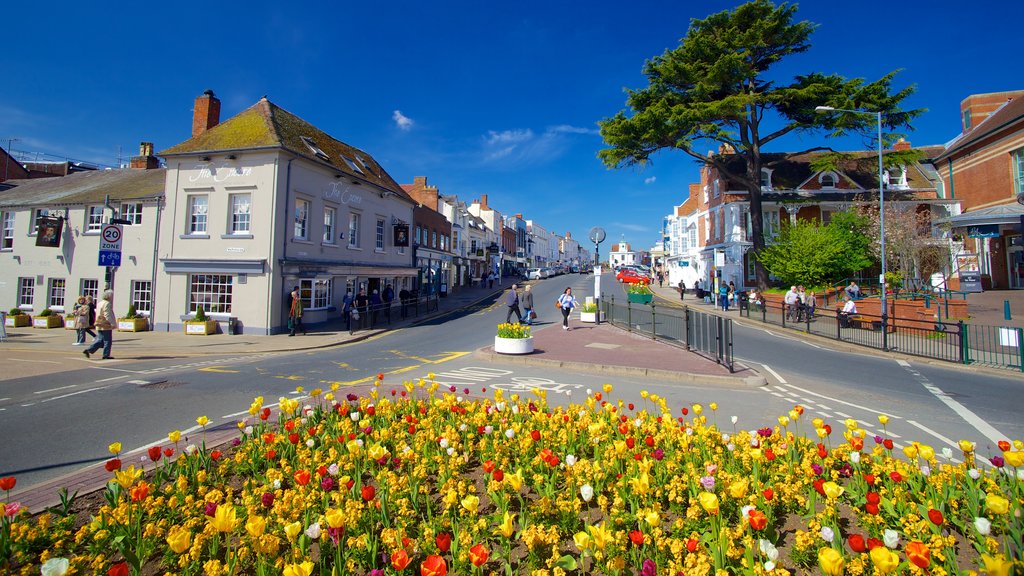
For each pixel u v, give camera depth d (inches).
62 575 82.9
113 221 742.5
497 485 131.9
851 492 138.7
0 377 383.6
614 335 645.3
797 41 985.5
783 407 297.9
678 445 172.4
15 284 865.5
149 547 113.5
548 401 305.1
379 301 888.3
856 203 1026.7
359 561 109.7
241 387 346.3
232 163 726.5
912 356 518.6
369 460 162.1
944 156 1296.8
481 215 2532.0
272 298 695.7
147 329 739.4
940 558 104.7
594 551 104.7
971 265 925.8
